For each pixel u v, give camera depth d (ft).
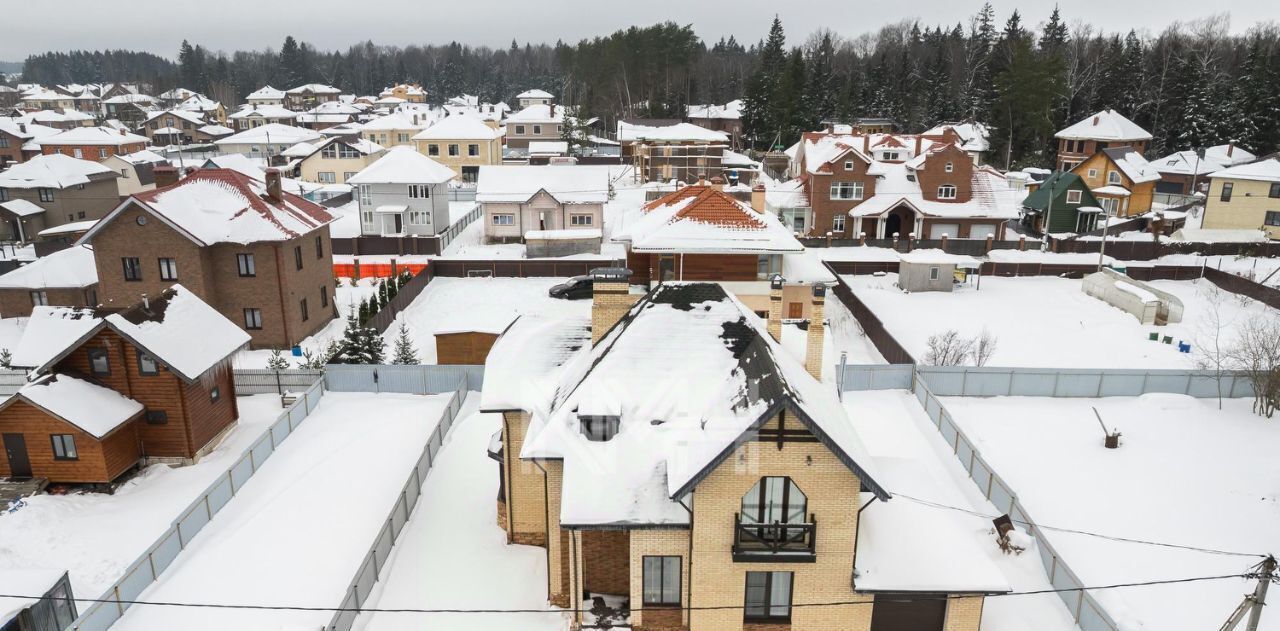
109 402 82.17
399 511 69.77
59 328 90.12
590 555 56.44
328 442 91.56
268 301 120.67
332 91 594.65
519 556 66.59
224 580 64.44
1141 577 64.90
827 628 52.80
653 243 108.78
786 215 205.16
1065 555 68.18
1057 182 209.15
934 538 54.65
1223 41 414.62
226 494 76.95
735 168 270.67
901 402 101.81
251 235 116.37
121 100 531.50
